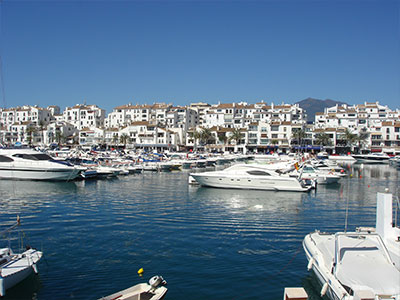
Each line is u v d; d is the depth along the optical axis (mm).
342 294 12164
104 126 150500
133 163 70562
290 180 41156
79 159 69250
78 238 21547
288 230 24281
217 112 148375
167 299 14359
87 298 14289
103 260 18094
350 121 140375
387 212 16188
